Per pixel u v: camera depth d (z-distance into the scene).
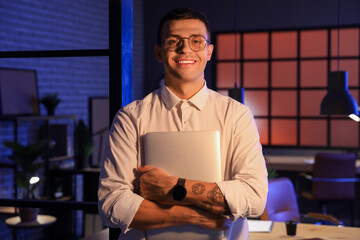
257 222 2.64
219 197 1.29
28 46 4.74
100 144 5.69
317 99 6.90
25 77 4.66
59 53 1.66
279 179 3.25
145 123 1.43
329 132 6.90
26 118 4.32
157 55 1.45
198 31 1.37
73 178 5.24
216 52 7.21
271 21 6.84
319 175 5.33
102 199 1.36
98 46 6.01
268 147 7.07
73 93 5.54
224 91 7.23
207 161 1.32
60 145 4.98
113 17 1.64
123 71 1.66
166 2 7.20
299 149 6.91
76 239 5.37
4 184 4.51
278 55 7.00
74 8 5.52
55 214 5.09
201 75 1.42
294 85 6.99
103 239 2.53
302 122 7.02
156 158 1.35
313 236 2.40
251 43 7.10
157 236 1.34
